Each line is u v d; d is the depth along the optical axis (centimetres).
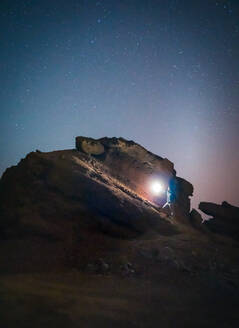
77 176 1384
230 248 1485
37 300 674
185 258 1189
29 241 1166
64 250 1138
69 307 649
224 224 1883
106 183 1504
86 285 852
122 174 1833
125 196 1463
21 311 601
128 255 1143
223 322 656
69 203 1336
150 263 1102
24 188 1379
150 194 1833
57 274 948
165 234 1441
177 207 1909
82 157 1702
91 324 571
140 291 838
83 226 1292
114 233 1326
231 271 1130
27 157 1519
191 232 1581
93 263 1063
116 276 970
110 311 652
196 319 659
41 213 1276
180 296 823
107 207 1351
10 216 1254
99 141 1927
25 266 1000
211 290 906
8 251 1098
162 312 684
